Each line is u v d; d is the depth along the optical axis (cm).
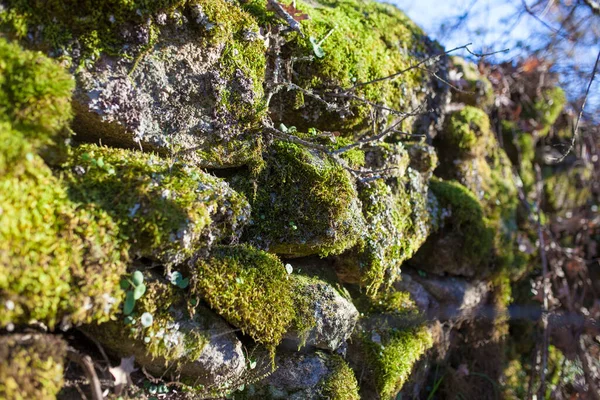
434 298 269
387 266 211
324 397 183
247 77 172
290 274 185
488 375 302
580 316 345
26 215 122
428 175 248
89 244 130
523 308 343
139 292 138
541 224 351
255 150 178
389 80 235
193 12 158
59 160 138
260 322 161
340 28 219
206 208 149
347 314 190
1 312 115
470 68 317
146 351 142
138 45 151
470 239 266
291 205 181
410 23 286
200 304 156
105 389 142
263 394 178
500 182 322
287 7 191
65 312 125
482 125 292
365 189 207
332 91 208
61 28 141
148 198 141
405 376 224
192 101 163
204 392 159
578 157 402
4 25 133
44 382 122
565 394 341
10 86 124
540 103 379
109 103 148
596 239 405
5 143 120
